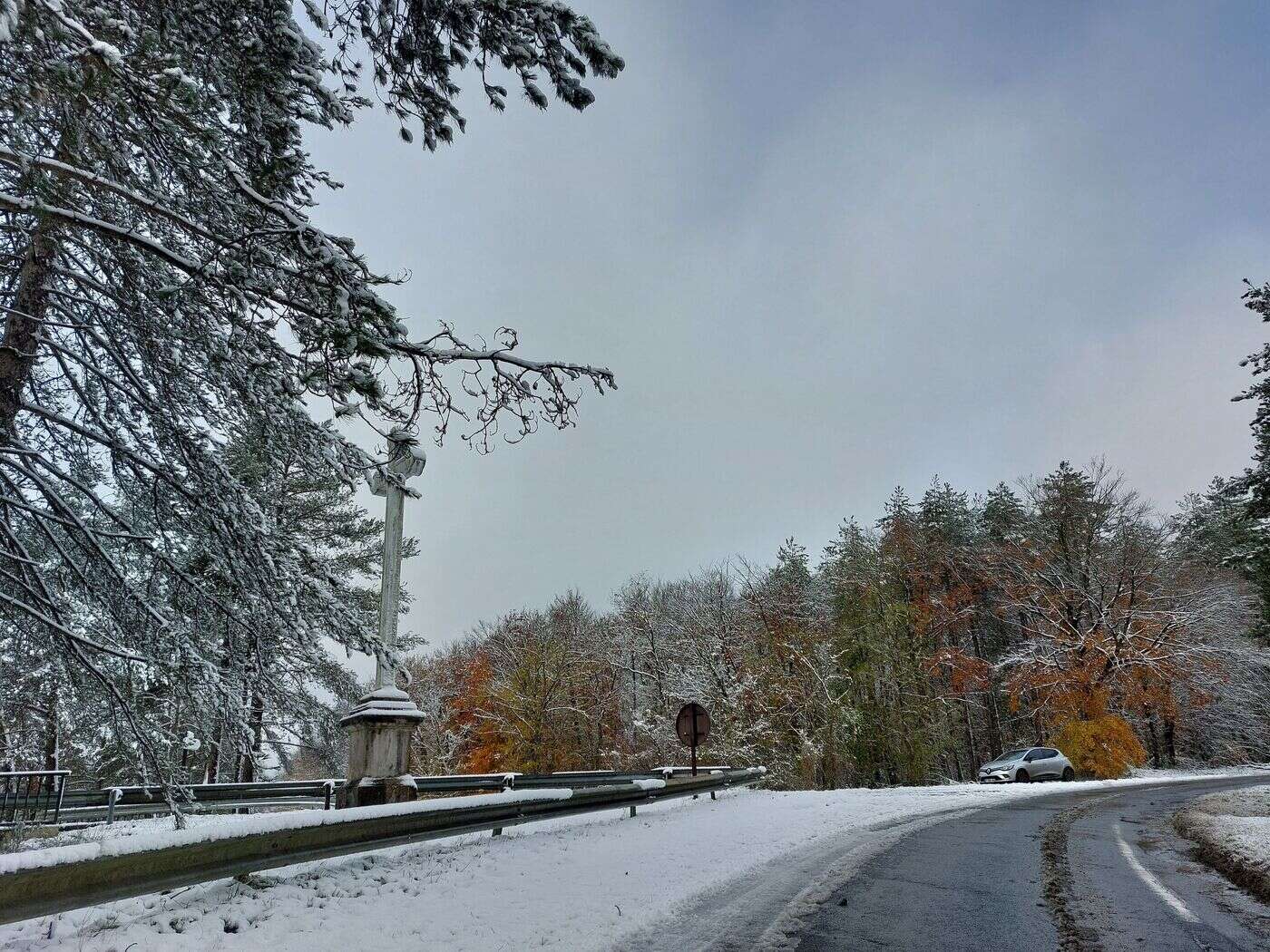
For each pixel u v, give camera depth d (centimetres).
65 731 1072
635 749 4256
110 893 496
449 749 4450
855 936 554
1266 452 2347
